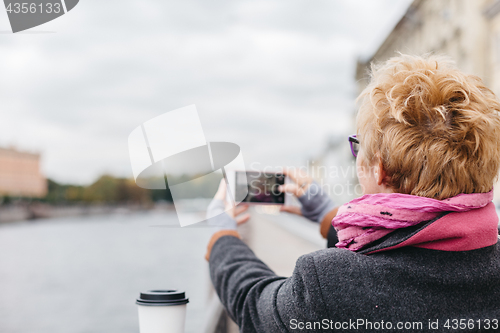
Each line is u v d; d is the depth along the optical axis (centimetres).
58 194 11219
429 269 85
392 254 88
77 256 6362
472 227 85
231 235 118
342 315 85
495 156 89
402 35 2378
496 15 1991
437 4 2234
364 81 103
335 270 88
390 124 91
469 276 84
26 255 6638
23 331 3203
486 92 93
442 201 86
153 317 110
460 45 2122
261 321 96
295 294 88
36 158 10838
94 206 11338
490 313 84
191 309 1191
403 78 93
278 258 945
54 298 4128
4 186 10200
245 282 104
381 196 90
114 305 3703
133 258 5812
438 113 88
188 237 8288
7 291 4453
